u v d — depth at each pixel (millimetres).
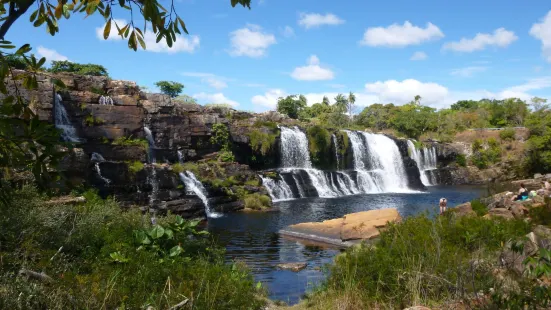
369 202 36469
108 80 34969
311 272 13758
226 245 18922
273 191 37781
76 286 6246
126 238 9102
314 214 29578
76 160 21484
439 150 61281
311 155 46938
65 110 29531
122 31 3354
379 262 8477
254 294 9547
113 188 25016
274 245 18812
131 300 6441
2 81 3422
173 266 8141
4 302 5102
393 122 79438
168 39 3389
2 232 7078
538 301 4441
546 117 67625
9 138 3188
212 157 38875
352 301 7801
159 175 27438
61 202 11039
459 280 6625
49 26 3512
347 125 80875
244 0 3713
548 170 58844
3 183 4039
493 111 93000
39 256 7238
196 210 27094
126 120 32469
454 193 44656
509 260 7172
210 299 6887
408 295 7230
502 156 63531
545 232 9078
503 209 14969
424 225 10984
